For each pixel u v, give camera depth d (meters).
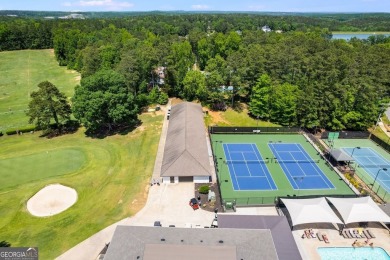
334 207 39.50
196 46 131.88
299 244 33.78
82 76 86.50
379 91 67.56
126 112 59.22
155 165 48.72
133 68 72.81
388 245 34.00
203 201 40.34
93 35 146.38
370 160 54.12
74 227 35.56
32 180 44.81
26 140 58.69
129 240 29.56
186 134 51.41
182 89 79.12
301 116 66.31
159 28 198.12
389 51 93.75
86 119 56.53
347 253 32.91
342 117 64.25
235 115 70.75
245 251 28.36
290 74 72.50
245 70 69.69
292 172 49.12
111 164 49.47
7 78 103.88
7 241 33.31
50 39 168.75
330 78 65.88
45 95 57.81
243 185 45.19
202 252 27.25
